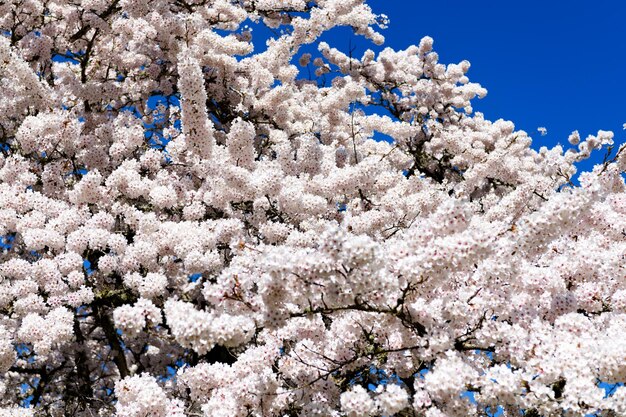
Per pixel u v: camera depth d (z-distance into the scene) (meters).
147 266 7.12
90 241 6.94
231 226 7.27
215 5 11.84
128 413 4.92
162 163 9.14
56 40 10.66
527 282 4.77
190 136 7.33
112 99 10.71
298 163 8.34
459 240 3.70
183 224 7.50
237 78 11.52
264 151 11.56
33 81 8.22
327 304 4.03
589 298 4.98
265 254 3.95
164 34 10.43
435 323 4.32
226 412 4.61
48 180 8.38
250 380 4.87
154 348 10.49
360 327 5.04
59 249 7.04
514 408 4.66
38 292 6.84
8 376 9.46
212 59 11.08
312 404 4.84
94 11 10.07
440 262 3.74
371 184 7.83
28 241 6.72
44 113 8.55
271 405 4.88
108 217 7.32
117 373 10.25
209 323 3.67
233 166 7.08
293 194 7.10
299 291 3.80
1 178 7.76
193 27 10.59
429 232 3.85
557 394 4.25
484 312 4.37
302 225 7.39
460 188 10.44
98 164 8.77
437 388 3.81
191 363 8.65
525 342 4.23
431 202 7.98
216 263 7.05
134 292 7.34
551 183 8.76
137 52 11.39
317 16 11.32
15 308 6.32
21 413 6.48
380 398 3.85
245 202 8.47
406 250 3.98
